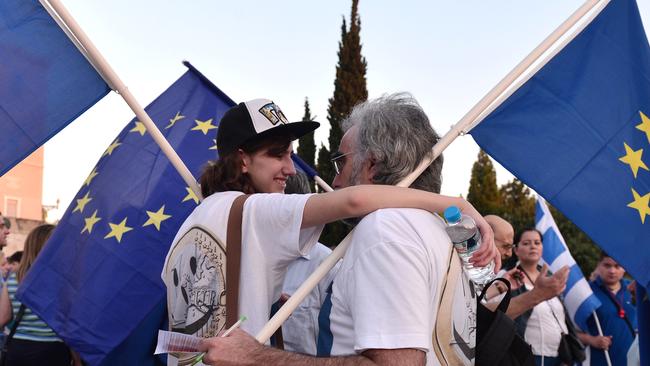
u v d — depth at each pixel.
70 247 3.11
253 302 1.80
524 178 2.38
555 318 4.56
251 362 1.57
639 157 2.49
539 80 2.48
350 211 1.65
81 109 2.33
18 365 4.25
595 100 2.51
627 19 2.62
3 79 2.31
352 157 2.01
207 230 1.90
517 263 4.95
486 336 1.81
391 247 1.51
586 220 2.38
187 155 3.29
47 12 2.35
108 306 3.00
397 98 1.90
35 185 23.84
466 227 1.60
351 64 21.94
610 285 5.76
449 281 1.58
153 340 3.33
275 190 2.10
